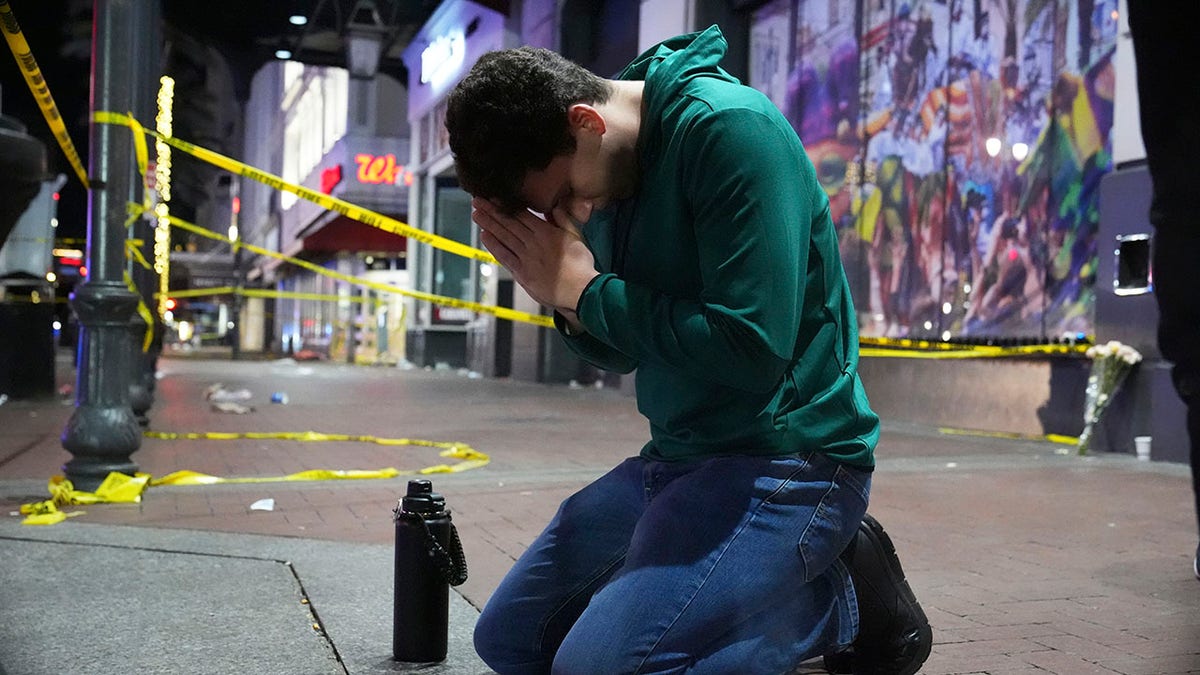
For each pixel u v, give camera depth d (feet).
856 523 7.47
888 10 43.42
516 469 26.16
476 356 87.71
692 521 6.99
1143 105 3.04
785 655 7.34
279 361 122.83
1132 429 30.55
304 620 11.81
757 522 6.97
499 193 6.74
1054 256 36.24
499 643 8.30
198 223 236.84
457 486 22.81
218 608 12.27
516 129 6.44
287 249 151.02
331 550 15.53
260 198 184.65
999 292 38.50
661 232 7.06
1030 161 37.17
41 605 12.28
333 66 110.83
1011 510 20.42
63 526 17.22
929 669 10.39
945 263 40.96
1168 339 3.02
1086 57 34.94
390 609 12.22
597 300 6.82
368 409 46.73
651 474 7.73
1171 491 23.27
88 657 10.35
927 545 16.87
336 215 107.86
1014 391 37.22
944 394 40.63
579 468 26.37
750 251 6.45
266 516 18.66
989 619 12.34
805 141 48.60
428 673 10.00
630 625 6.76
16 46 15.19
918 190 42.16
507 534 17.30
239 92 110.93
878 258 44.42
